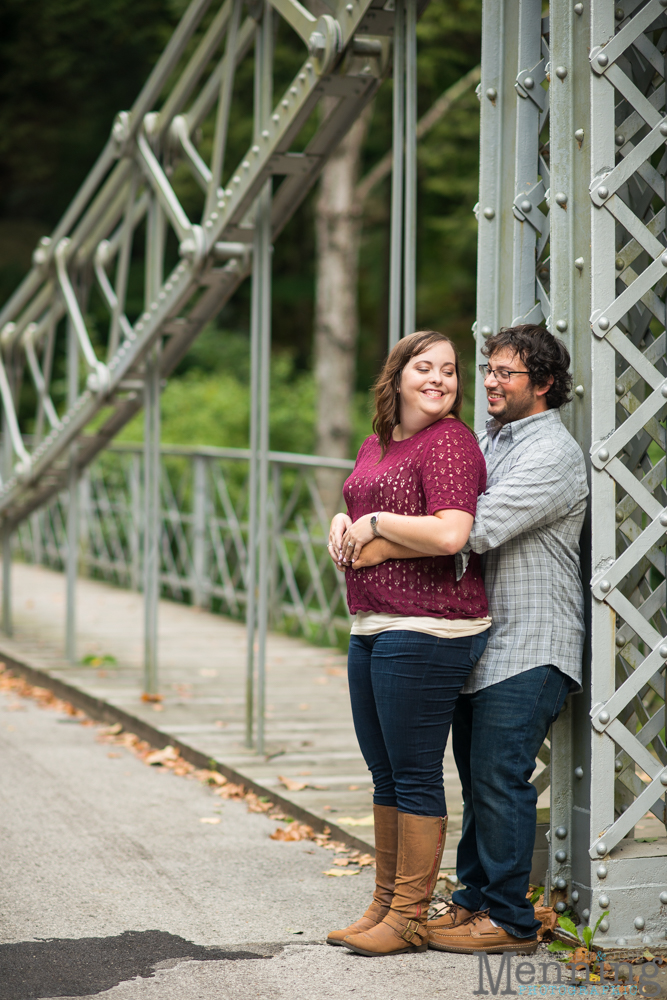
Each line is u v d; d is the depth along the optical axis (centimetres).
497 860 509
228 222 855
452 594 498
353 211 2092
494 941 514
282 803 741
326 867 641
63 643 1321
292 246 3422
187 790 799
